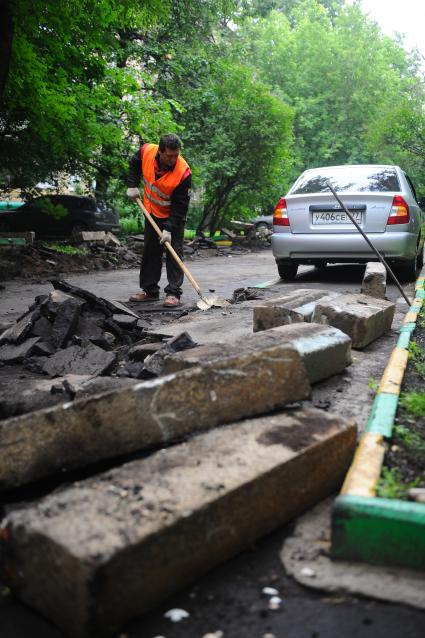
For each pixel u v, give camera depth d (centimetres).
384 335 530
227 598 192
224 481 212
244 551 216
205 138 2080
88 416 234
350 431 261
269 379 272
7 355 456
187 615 185
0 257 1203
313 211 881
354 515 204
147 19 1259
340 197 870
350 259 888
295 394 279
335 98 4141
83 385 337
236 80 2075
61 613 178
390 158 3859
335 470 254
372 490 232
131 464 224
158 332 509
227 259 1639
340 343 395
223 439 245
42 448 226
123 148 1683
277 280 980
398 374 388
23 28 1082
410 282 951
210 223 2267
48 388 354
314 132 4078
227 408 262
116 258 1486
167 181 701
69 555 172
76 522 187
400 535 201
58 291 518
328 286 882
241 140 2084
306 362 361
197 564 198
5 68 966
